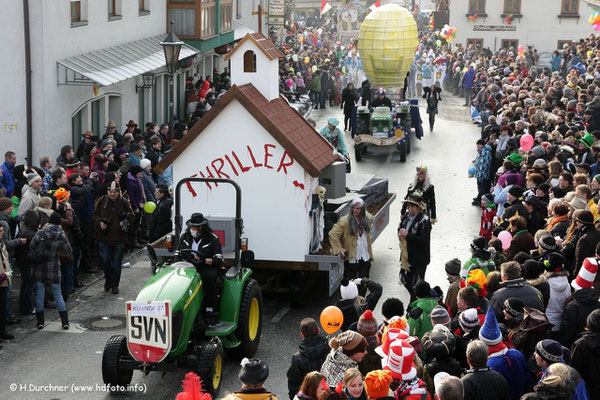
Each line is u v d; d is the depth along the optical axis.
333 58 59.47
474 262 14.98
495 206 22.64
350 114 42.78
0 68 24.09
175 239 15.36
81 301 18.53
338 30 88.25
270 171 17.52
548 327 11.54
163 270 14.01
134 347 13.04
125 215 18.91
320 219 18.47
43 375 14.59
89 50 28.42
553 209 17.48
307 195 17.64
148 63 30.72
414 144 39.34
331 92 52.34
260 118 17.23
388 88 43.84
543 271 14.06
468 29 76.75
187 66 38.81
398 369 9.76
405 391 9.75
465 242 23.28
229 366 15.18
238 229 15.45
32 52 24.50
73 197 20.09
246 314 15.01
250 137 17.45
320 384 9.25
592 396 11.18
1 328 16.05
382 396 9.16
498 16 76.06
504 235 16.97
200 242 14.80
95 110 29.70
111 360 13.50
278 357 15.63
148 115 34.84
